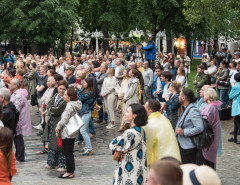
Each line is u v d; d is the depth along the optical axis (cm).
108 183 692
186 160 595
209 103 667
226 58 2769
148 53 1531
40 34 3353
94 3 3984
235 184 695
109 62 1659
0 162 424
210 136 581
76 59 1431
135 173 498
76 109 716
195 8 2388
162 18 3319
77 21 3903
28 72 1656
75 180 711
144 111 504
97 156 899
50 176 739
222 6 2161
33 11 3188
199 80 1348
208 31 3588
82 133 916
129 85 1096
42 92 1116
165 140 538
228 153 923
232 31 4209
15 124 754
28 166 816
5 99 721
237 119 1010
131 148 499
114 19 3788
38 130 1189
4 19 3419
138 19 3447
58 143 739
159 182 213
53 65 1472
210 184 246
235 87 992
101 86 1311
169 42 3822
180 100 604
